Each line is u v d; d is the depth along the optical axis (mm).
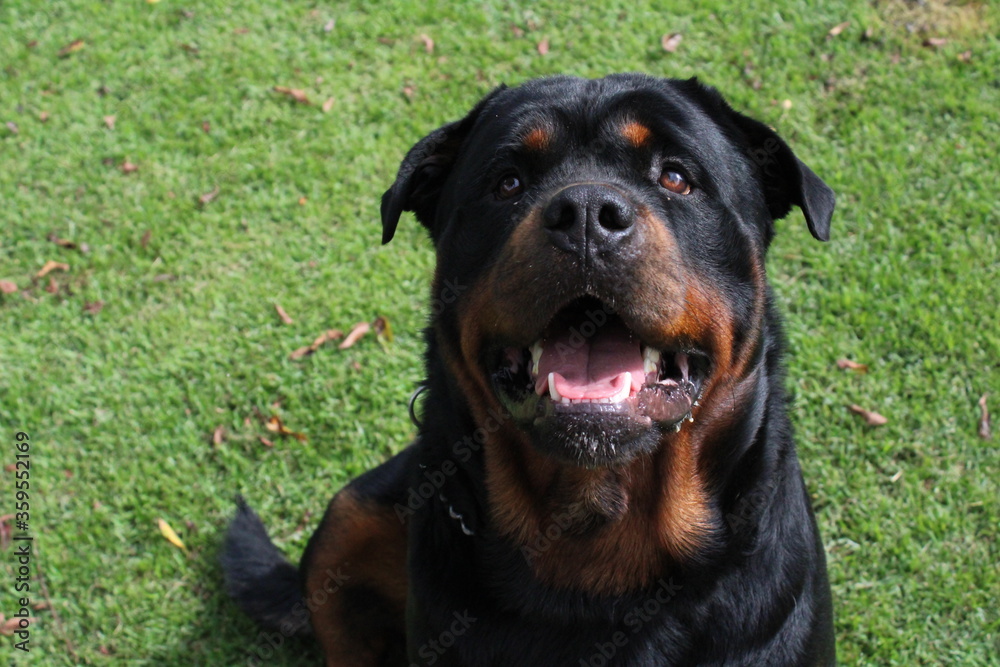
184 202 1778
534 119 1167
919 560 1425
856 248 1660
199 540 1483
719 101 1213
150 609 1443
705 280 1142
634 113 1159
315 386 1582
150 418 1564
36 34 2104
